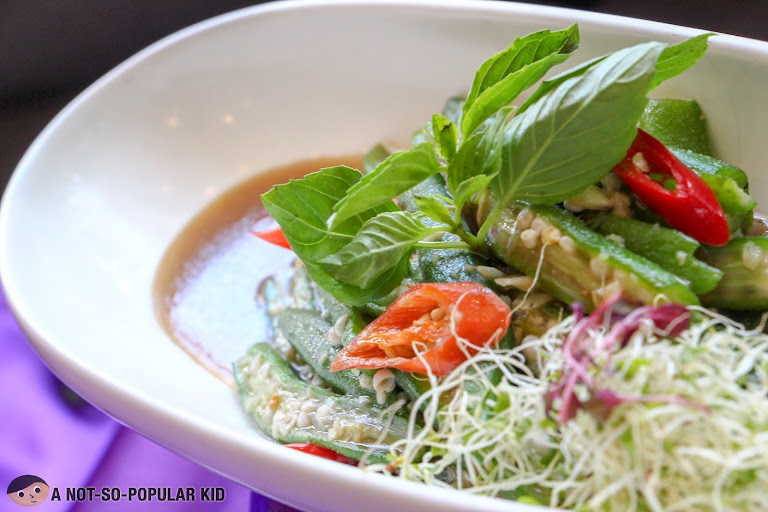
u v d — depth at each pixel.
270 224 0.37
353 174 0.27
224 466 0.24
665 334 0.22
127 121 0.37
